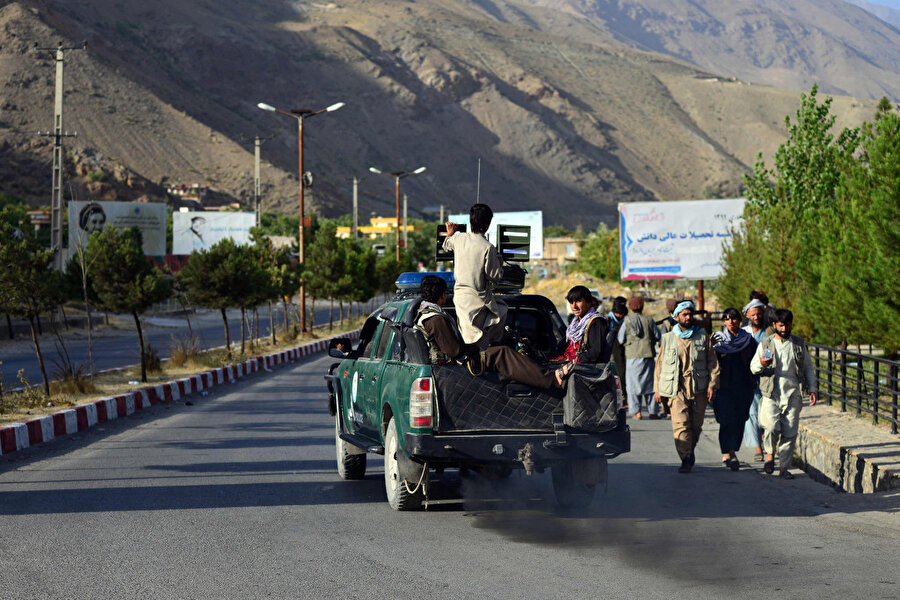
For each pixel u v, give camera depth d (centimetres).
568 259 14988
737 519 800
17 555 662
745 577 591
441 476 1045
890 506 848
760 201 2880
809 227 2384
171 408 1755
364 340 1036
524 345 880
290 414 1648
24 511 823
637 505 874
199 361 2562
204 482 978
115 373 2212
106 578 599
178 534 732
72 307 5331
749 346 1120
